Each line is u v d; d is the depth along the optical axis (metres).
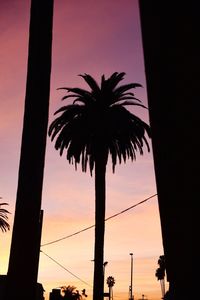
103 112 27.98
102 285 23.67
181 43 3.98
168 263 3.93
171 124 3.98
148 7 4.39
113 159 28.00
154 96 4.16
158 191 4.05
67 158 28.11
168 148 3.99
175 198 3.89
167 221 3.95
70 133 27.50
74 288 78.12
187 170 3.82
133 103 28.88
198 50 3.88
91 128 27.23
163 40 4.14
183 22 3.99
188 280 3.71
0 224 56.81
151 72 4.21
